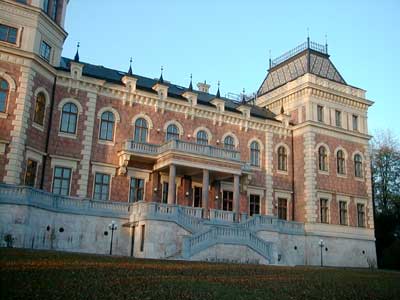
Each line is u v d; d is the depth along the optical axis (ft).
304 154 152.46
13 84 104.12
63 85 117.91
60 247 98.07
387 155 199.82
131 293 44.57
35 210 92.84
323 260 142.82
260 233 120.06
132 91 128.06
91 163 118.21
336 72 176.35
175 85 158.20
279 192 150.92
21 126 102.89
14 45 106.93
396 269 152.56
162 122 132.57
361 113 168.04
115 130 124.16
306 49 175.01
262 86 191.72
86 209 103.50
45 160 111.86
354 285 67.26
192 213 111.75
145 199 124.47
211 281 57.16
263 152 151.64
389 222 180.34
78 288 44.50
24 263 56.39
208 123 141.79
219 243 99.35
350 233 152.05
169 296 44.65
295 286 59.72
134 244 104.42
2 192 88.84
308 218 145.59
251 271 74.64
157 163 124.47
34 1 111.34
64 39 124.06
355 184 159.53
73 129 117.70
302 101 157.79
